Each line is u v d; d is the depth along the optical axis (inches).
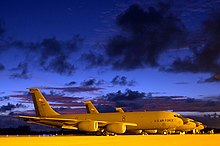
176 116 3280.0
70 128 3297.2
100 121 3262.8
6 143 1481.3
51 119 3346.5
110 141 1685.5
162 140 1801.2
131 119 3351.4
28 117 3312.0
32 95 3841.0
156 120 3267.7
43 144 1392.7
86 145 1323.8
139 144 1382.9
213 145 1314.0
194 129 3983.8
